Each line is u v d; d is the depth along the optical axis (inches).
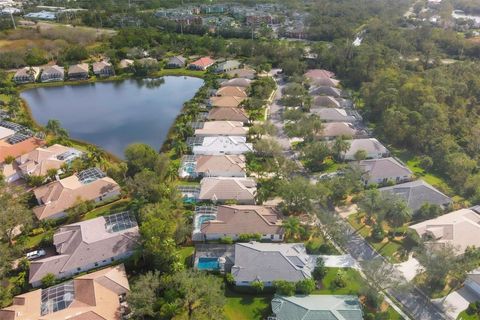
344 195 4146.2
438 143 4859.7
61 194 3993.6
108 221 3624.5
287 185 3919.8
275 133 5556.1
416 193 3983.8
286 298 2839.6
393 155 5068.9
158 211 3420.3
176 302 2694.4
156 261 3080.7
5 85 7588.6
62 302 2775.6
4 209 3565.5
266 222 3582.7
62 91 7805.1
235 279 3026.6
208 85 7411.4
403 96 5757.9
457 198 4173.2
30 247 3467.0
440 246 3235.7
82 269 3201.3
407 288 2886.3
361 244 3516.2
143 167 4365.2
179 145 5054.1
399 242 3538.4
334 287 3063.5
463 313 2839.6
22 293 2992.1
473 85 6176.2
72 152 4963.1
